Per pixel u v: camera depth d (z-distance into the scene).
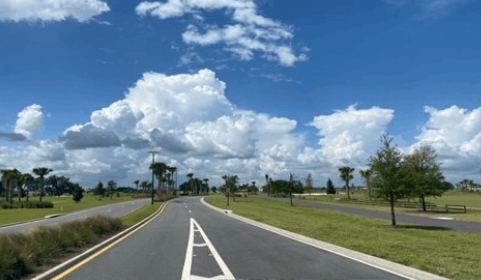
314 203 71.81
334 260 12.05
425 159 47.94
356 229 23.05
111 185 133.12
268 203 73.19
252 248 15.01
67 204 81.50
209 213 45.19
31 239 11.91
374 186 28.30
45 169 98.00
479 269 10.05
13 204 69.06
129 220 30.28
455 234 20.56
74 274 9.95
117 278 9.48
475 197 105.81
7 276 8.98
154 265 11.29
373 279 9.27
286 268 10.71
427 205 54.22
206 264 11.43
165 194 114.25
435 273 9.60
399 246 14.83
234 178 86.88
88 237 16.30
